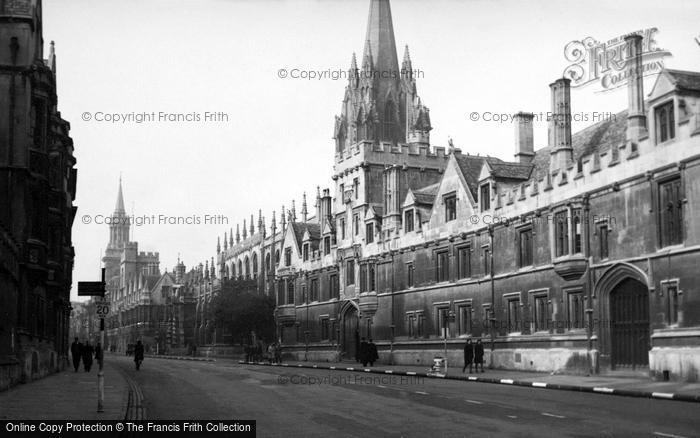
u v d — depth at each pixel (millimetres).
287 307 84625
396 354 60906
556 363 41844
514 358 45844
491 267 48688
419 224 58812
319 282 78312
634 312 37562
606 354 38906
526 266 45625
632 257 36812
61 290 53125
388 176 64938
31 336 39156
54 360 48469
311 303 79688
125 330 178375
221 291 100750
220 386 34000
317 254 79188
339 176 76375
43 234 40469
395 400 25938
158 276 175625
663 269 34750
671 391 27562
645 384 31500
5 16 37188
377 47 99562
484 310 49562
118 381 36938
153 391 31203
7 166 36562
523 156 52500
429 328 56312
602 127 45625
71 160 60344
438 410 22422
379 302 64500
